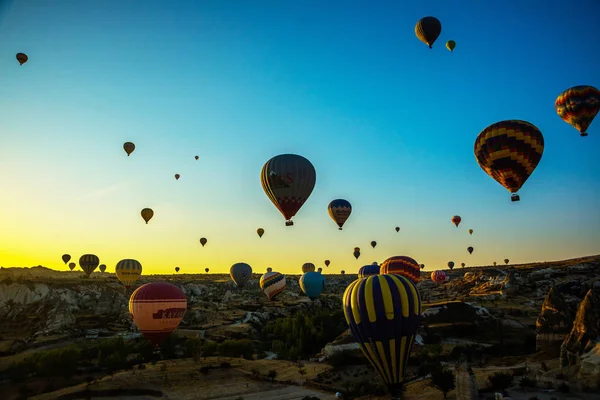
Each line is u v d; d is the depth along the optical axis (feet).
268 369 162.91
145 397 129.08
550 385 108.17
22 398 131.75
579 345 118.52
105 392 130.31
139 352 180.55
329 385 140.26
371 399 120.67
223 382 143.84
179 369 153.38
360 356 165.68
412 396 117.39
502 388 108.17
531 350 173.68
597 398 98.22
